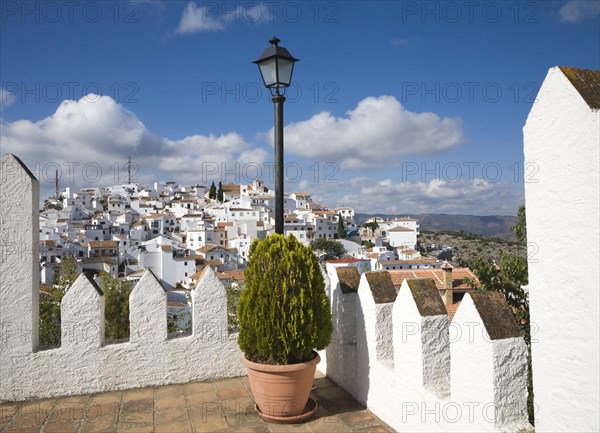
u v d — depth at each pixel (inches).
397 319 200.2
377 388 220.4
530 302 126.9
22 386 244.8
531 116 126.5
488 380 145.4
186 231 3705.7
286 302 215.9
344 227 4505.4
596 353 108.2
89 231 3457.2
